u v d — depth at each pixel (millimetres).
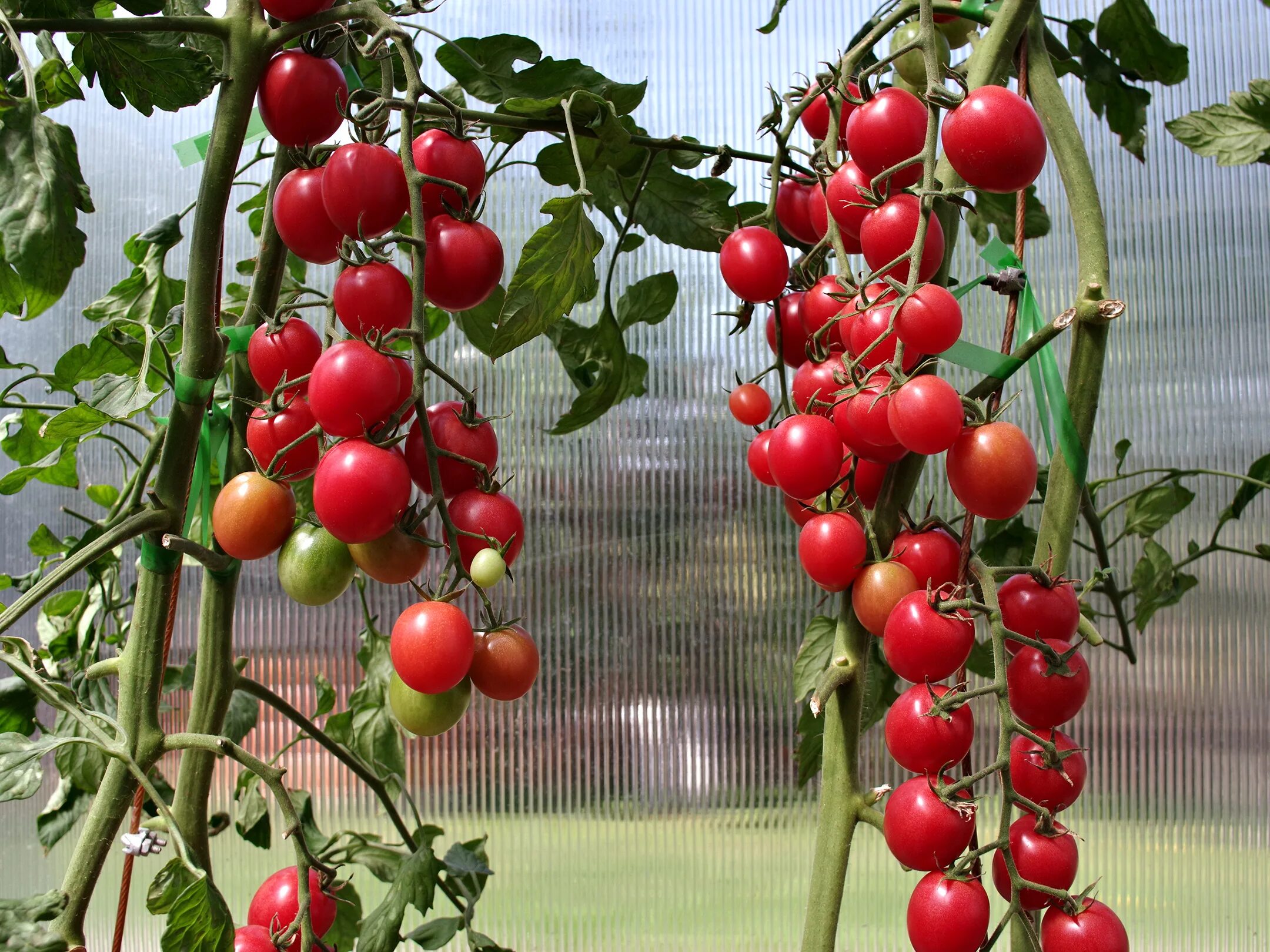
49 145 484
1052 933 421
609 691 1025
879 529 519
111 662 535
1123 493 1049
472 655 433
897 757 448
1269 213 1059
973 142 418
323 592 493
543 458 1031
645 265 1029
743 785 1023
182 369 510
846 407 458
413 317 427
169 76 564
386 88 464
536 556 1027
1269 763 1034
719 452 1031
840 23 1026
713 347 1032
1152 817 1032
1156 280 1058
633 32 1029
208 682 586
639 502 1031
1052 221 1044
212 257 505
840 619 533
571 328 791
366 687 791
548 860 1024
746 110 1028
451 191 481
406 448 478
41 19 474
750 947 1020
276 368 505
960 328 419
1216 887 1025
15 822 1064
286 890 544
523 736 1025
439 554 1013
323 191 453
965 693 418
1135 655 1031
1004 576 483
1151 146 1056
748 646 1025
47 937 440
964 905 414
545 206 482
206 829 595
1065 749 447
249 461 598
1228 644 1041
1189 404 1057
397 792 781
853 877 1019
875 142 461
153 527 510
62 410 726
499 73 621
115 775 497
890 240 449
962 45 648
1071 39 761
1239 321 1058
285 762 1031
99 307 790
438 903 1018
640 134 666
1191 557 896
